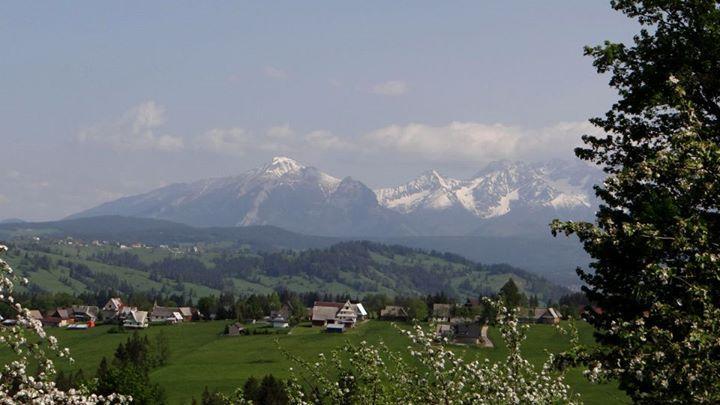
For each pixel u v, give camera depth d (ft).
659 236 55.98
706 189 56.39
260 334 587.27
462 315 561.84
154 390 298.15
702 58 88.89
